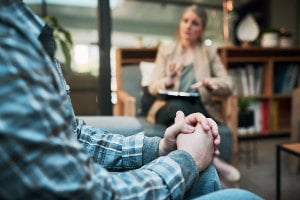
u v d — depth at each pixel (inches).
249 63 118.7
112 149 29.0
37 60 14.3
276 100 118.0
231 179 59.7
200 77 72.7
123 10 113.0
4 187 12.9
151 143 28.5
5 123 12.6
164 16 117.3
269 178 75.9
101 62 80.5
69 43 84.4
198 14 74.4
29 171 12.9
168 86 70.7
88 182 14.5
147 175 18.6
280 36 113.9
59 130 14.2
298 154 54.4
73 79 85.4
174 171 19.2
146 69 84.8
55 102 14.5
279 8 126.0
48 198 13.2
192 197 21.6
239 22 120.0
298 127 79.8
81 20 102.7
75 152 14.6
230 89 69.7
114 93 84.7
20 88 13.1
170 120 58.7
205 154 22.6
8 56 13.4
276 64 121.7
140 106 80.5
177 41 79.9
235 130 69.4
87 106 88.0
